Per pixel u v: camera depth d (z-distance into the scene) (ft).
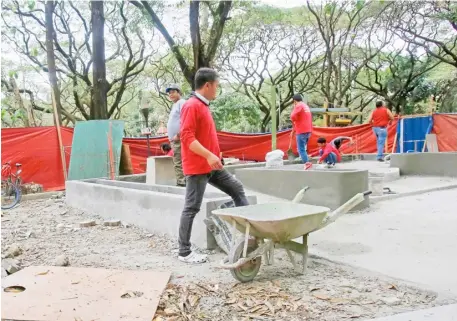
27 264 14.67
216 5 50.03
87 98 65.57
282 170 25.79
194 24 44.32
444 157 33.99
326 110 51.75
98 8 42.34
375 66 80.48
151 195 19.08
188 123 13.60
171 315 10.43
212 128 14.28
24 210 26.03
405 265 13.79
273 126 41.27
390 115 40.73
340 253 15.30
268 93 89.56
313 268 13.73
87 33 63.21
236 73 83.82
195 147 13.52
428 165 34.81
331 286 12.07
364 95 96.78
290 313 10.46
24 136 33.58
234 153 45.29
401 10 68.69
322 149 38.52
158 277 12.79
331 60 72.59
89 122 33.53
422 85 79.25
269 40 82.28
